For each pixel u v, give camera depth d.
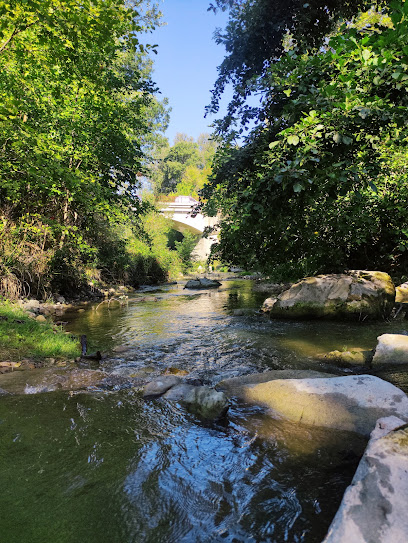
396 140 4.72
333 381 3.19
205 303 11.67
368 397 2.89
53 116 9.59
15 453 2.48
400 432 1.96
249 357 5.07
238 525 1.78
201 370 4.55
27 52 5.53
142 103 11.87
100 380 3.97
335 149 4.36
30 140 7.04
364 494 1.54
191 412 3.15
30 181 8.72
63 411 3.19
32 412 3.17
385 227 9.18
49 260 10.71
